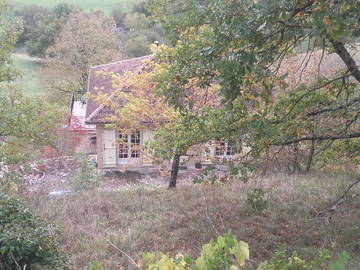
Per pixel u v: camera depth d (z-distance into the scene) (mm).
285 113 6367
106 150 19234
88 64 28453
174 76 4895
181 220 7781
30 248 4906
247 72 4031
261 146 6430
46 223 6145
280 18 3719
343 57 5410
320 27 3129
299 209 8062
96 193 10102
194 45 4941
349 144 8156
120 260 5898
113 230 7254
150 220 7715
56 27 35938
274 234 6949
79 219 7883
